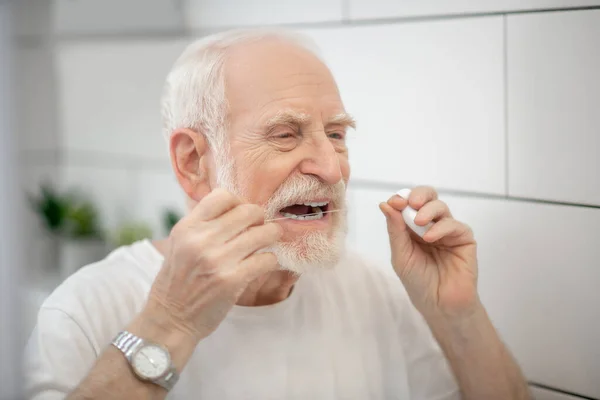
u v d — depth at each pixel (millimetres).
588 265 1000
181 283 824
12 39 1986
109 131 1911
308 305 1041
